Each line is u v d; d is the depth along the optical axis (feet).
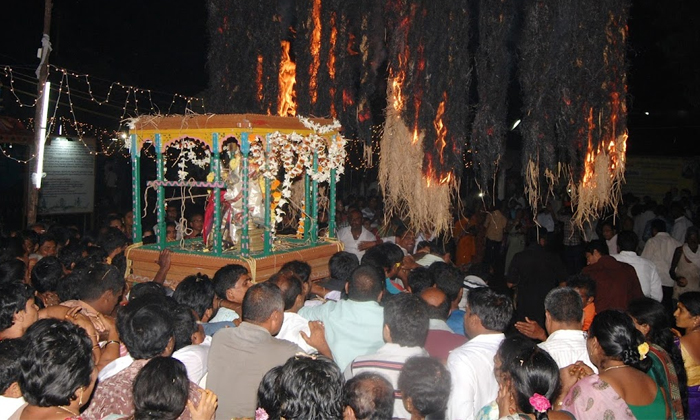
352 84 23.35
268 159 20.68
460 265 34.71
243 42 24.72
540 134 19.24
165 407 8.68
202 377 12.16
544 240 25.40
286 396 8.55
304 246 23.26
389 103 21.25
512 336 10.54
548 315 13.47
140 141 22.75
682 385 13.07
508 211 46.19
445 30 19.90
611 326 11.04
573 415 10.05
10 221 41.47
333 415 8.50
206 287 14.30
